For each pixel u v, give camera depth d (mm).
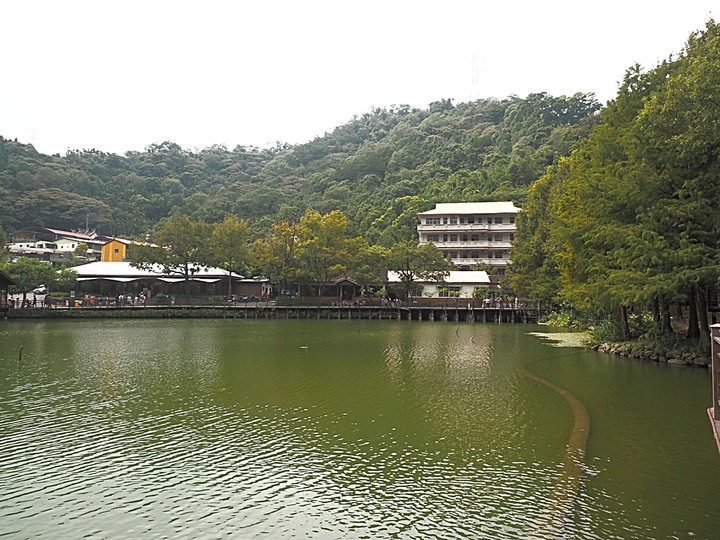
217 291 76125
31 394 19516
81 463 12633
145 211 139625
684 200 24406
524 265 60656
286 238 68938
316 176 155875
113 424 15758
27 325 49938
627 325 33531
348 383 22000
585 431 15281
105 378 22609
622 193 26406
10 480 11648
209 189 160500
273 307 65312
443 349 33781
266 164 194250
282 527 9703
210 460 12875
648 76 29656
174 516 10094
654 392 20406
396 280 72062
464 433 15062
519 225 64000
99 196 136375
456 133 161875
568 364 27375
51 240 105438
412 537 9352
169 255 67188
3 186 117312
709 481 11633
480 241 89938
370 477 11906
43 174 126188
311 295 74625
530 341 39000
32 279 64250
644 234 24578
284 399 19047
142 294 69938
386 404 18391
